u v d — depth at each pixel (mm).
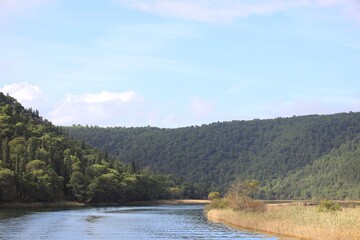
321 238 64188
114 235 77125
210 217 123000
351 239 59969
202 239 71312
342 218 75125
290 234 73812
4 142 194750
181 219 115062
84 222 102062
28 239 69438
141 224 99625
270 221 83188
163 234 78875
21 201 173250
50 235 75000
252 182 116375
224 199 133250
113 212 149500
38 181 182000
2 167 173500
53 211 143375
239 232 80250
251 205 109438
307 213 89438
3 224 91688
